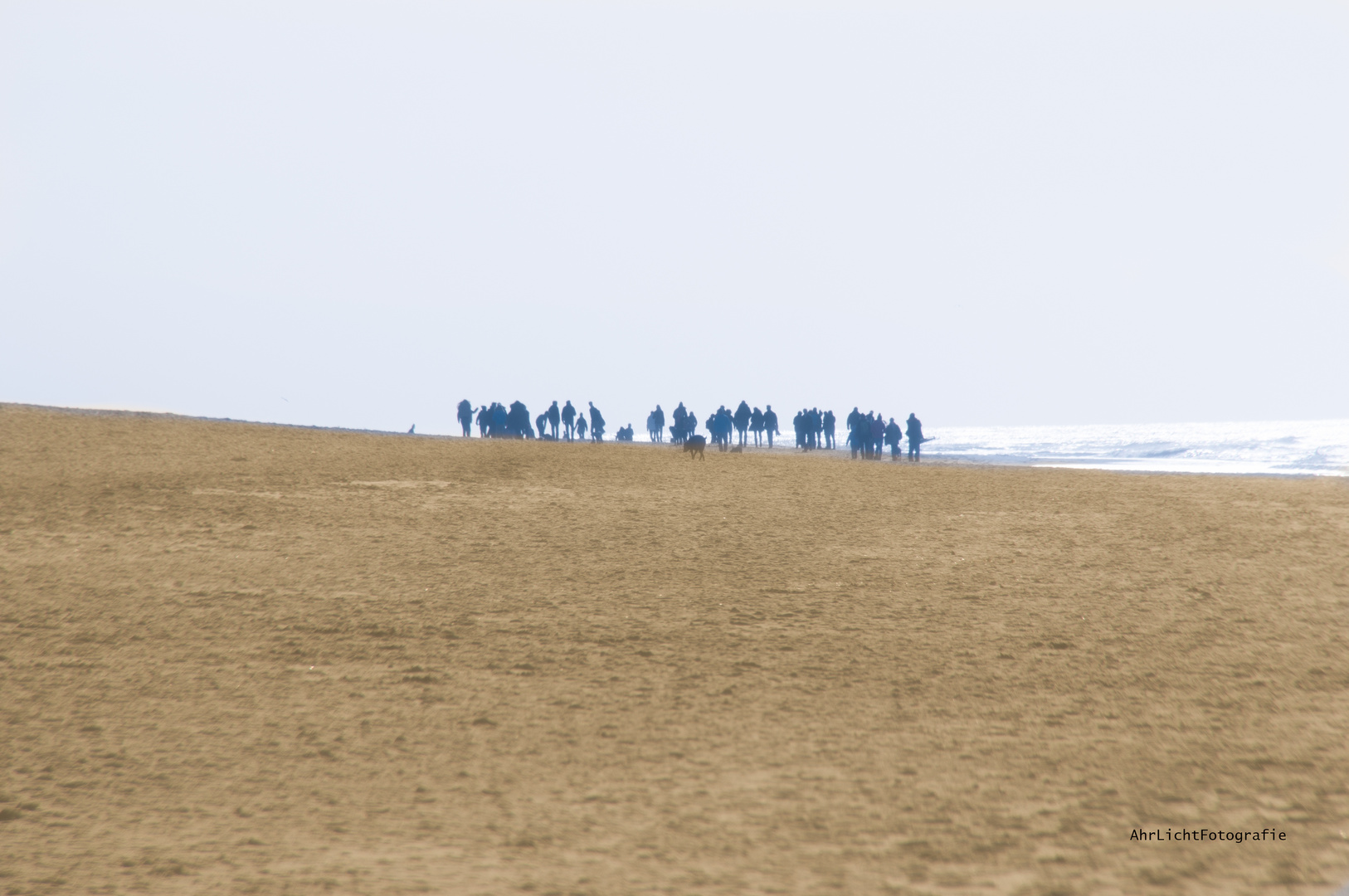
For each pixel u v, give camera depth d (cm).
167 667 3953
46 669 3884
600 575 5875
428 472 10738
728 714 3447
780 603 5228
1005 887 2130
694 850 2342
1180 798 2661
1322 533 8081
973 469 15062
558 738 3203
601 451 14600
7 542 6312
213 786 2797
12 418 12431
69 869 2236
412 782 2833
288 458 11225
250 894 2103
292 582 5497
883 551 6894
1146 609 5172
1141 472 15912
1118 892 2108
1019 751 3069
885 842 2384
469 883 2162
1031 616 4988
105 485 8612
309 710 3472
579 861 2281
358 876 2197
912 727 3316
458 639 4428
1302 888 2117
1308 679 3900
